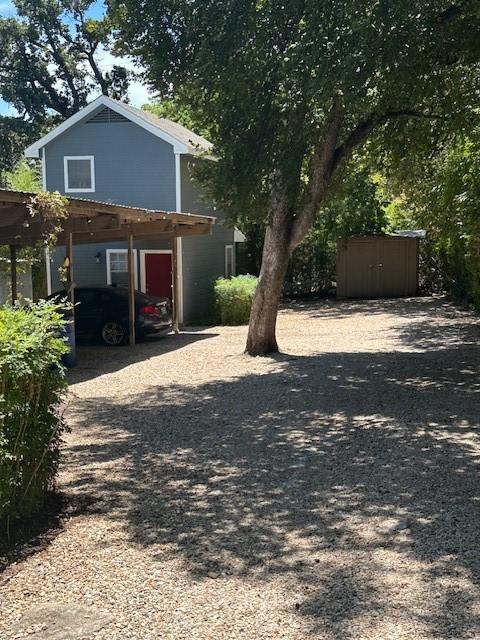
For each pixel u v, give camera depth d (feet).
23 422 17.26
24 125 136.87
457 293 82.64
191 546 16.56
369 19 29.89
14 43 136.46
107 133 74.64
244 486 21.07
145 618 13.10
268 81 37.24
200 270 80.02
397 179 59.57
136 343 60.75
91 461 24.18
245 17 34.81
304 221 46.88
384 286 95.14
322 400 33.58
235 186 42.75
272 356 48.57
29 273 65.46
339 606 13.42
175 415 31.42
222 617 13.08
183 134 79.82
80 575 15.01
